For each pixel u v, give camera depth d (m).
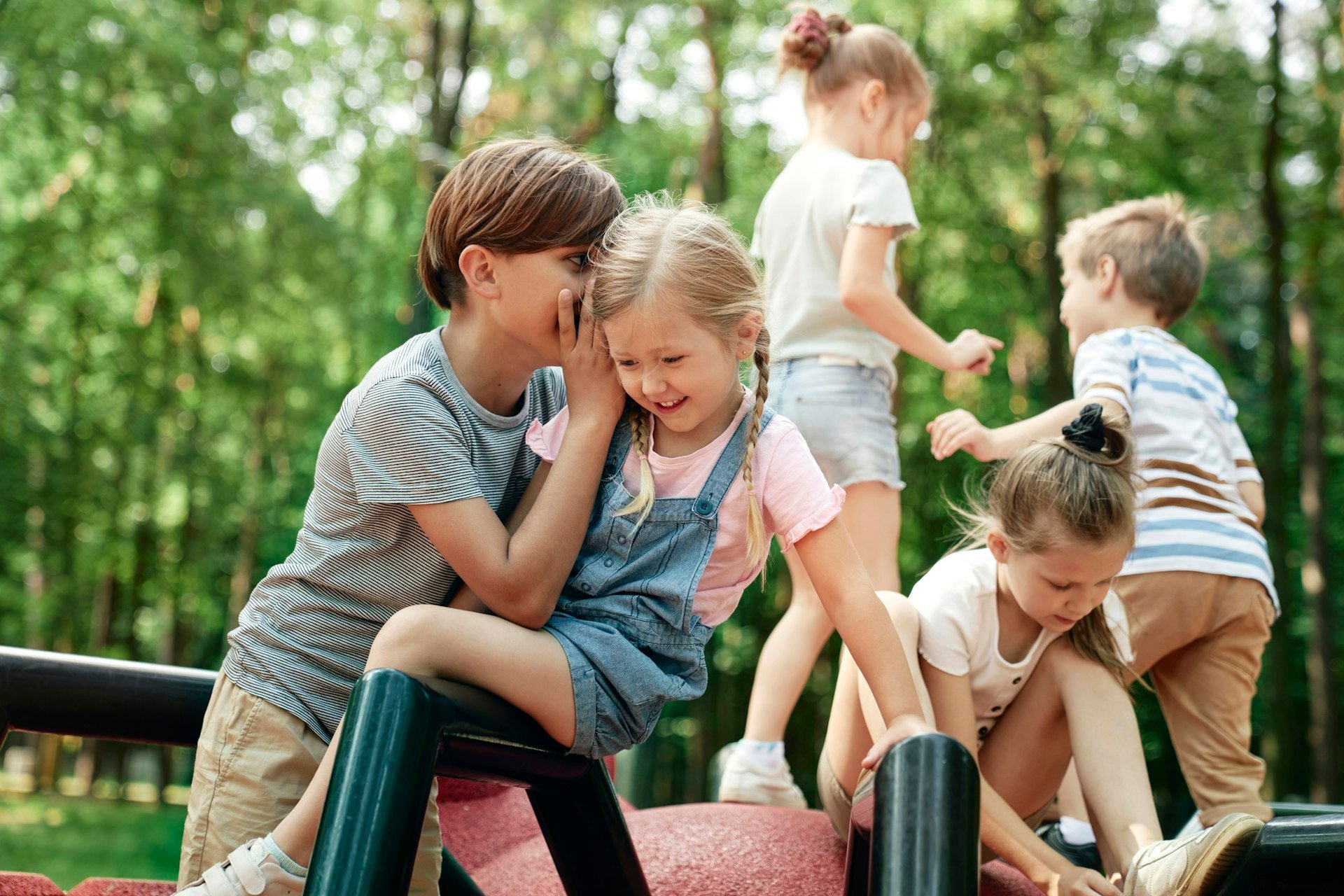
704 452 1.67
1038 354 14.71
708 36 12.35
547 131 13.70
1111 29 12.24
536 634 1.57
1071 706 1.97
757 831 2.18
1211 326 15.89
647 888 1.84
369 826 1.26
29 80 10.73
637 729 1.63
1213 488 2.53
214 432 14.88
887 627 1.62
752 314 1.62
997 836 1.88
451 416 1.69
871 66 3.10
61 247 11.91
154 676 1.91
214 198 11.62
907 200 2.88
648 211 1.66
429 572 1.73
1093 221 2.97
